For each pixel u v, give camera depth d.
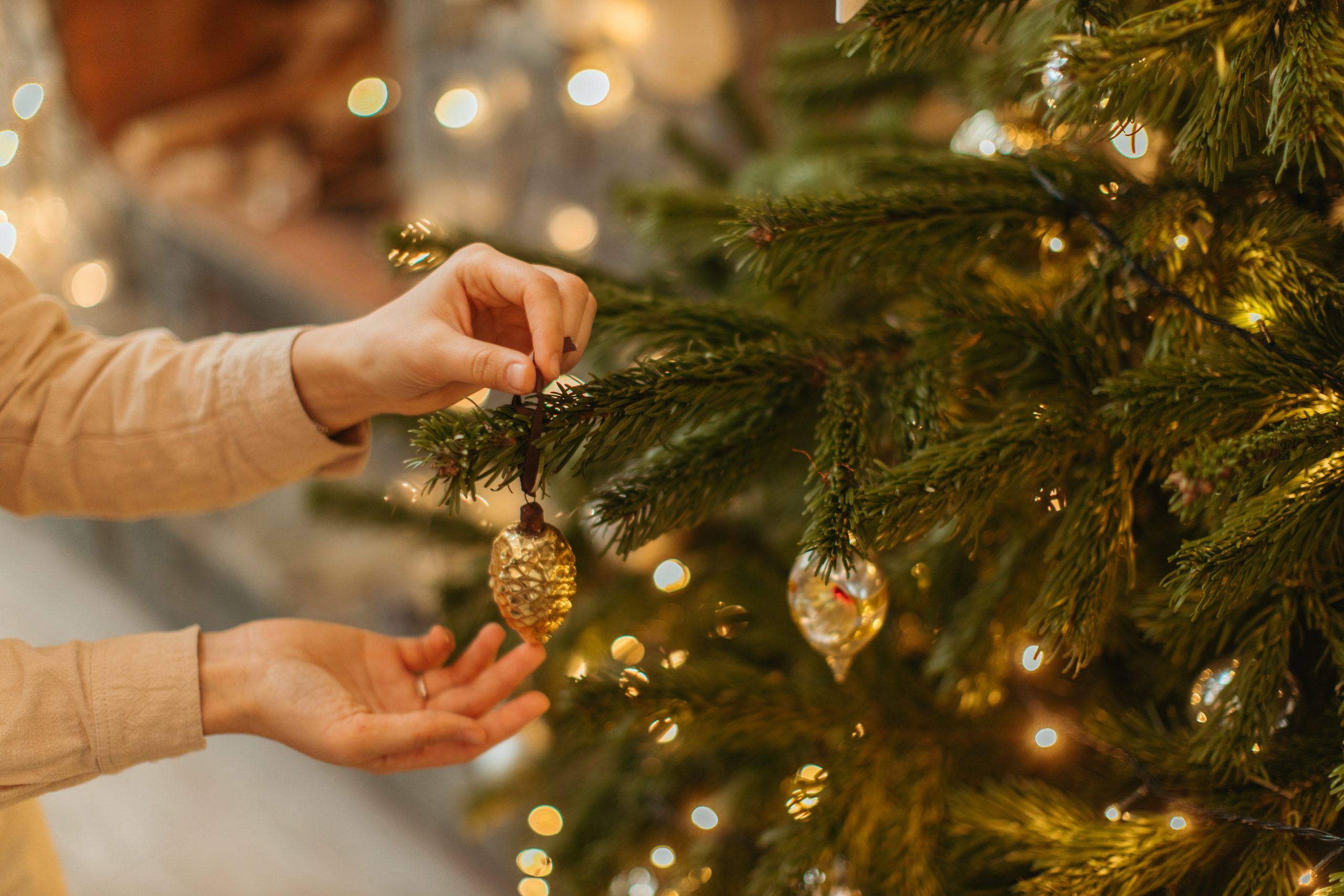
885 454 1.08
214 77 3.74
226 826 2.44
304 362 1.10
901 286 1.11
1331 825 0.95
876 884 1.05
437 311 1.02
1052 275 1.08
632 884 1.31
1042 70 0.90
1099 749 1.04
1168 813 0.98
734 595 1.29
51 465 1.11
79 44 3.35
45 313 1.13
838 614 0.99
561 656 1.32
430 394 1.08
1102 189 1.01
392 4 3.38
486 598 1.30
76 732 1.00
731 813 1.24
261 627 1.07
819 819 1.06
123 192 3.44
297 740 1.04
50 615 3.16
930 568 1.13
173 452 1.11
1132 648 1.09
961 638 1.06
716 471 1.01
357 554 2.75
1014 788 1.06
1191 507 0.89
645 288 1.19
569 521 1.31
